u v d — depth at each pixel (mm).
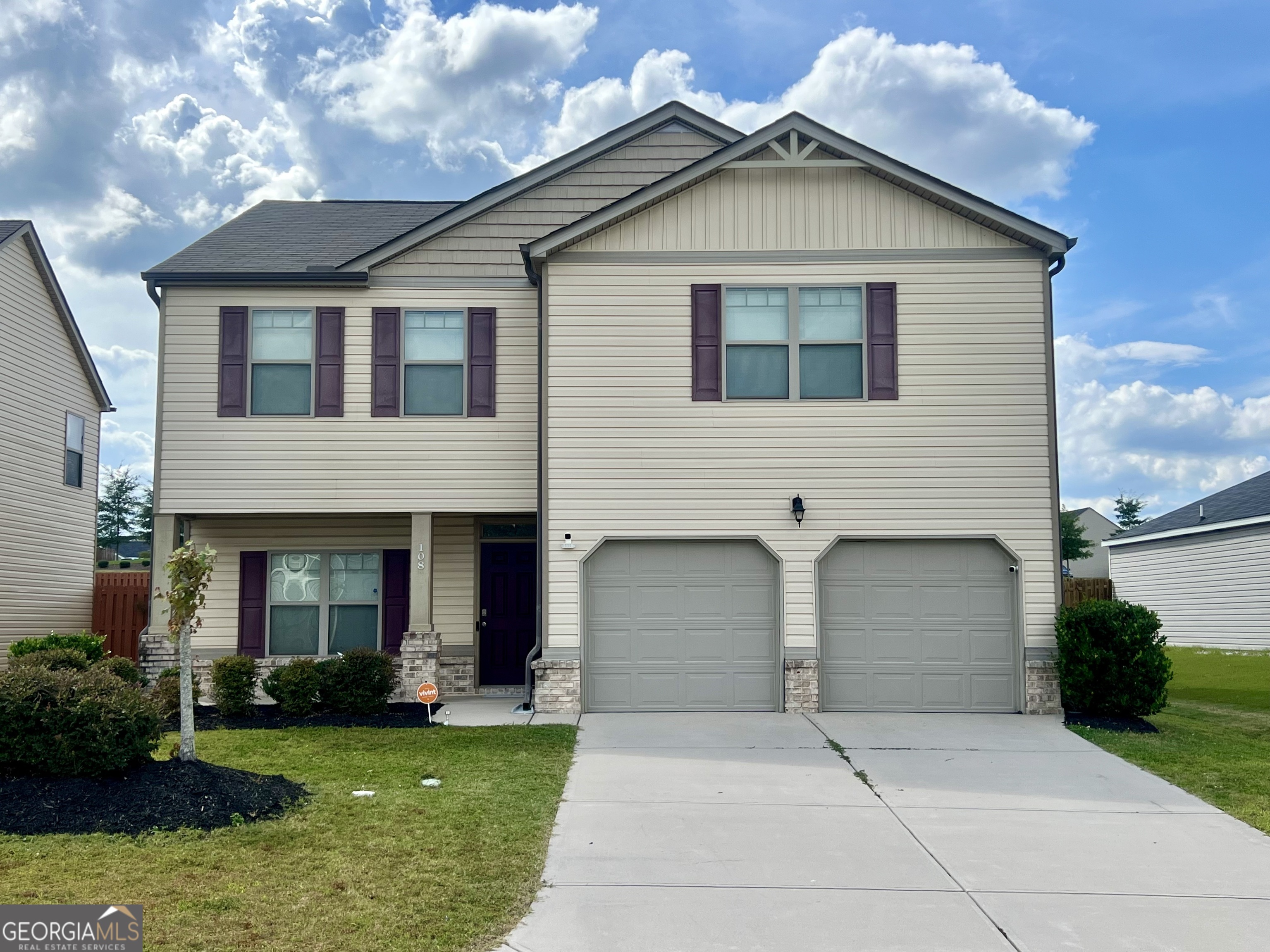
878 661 12500
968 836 7539
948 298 12703
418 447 13703
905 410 12570
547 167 14352
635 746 10422
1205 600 26281
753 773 9352
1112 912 6082
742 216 12836
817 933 5672
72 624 19875
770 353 12703
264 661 13578
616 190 14430
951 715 12250
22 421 17719
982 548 12578
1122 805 8453
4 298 17047
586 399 12625
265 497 13539
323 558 14398
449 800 7988
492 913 5766
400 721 11492
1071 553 45125
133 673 13125
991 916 5965
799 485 12516
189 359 13656
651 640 12539
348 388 13758
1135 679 11750
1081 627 12031
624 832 7461
